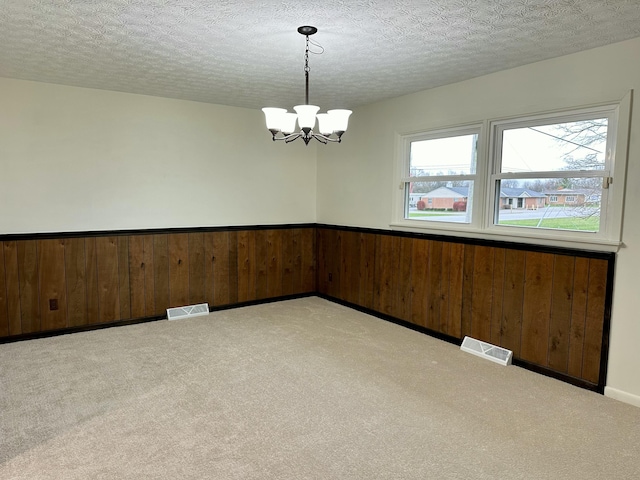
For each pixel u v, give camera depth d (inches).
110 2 88.4
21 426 97.3
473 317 149.4
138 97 172.4
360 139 194.2
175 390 115.8
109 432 95.2
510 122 138.3
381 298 186.4
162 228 181.9
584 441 93.9
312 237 225.8
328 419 101.8
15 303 153.5
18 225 153.6
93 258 166.7
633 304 110.8
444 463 85.6
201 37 108.2
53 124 156.6
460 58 124.0
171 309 184.7
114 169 169.6
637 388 110.9
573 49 115.8
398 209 178.5
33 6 90.5
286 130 108.0
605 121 116.9
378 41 110.0
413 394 115.0
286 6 89.7
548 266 127.3
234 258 201.0
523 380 125.3
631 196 110.2
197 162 188.5
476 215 149.3
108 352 143.4
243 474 81.4
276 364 134.3
